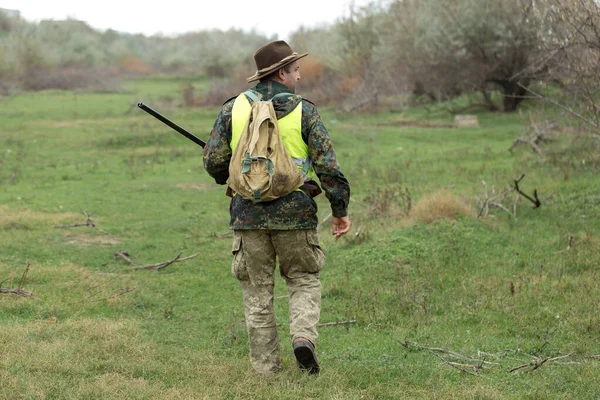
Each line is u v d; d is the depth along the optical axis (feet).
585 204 56.08
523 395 24.56
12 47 278.87
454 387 24.93
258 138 23.71
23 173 89.81
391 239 47.78
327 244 49.44
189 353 28.37
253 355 25.38
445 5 153.69
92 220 60.29
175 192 76.54
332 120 146.92
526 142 92.43
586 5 55.21
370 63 188.75
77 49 369.09
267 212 24.17
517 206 57.36
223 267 45.39
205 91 217.56
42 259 46.47
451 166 86.63
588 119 63.41
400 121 144.87
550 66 69.77
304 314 24.54
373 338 31.37
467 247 46.55
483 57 144.46
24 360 25.58
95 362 26.13
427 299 36.81
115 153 109.81
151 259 47.91
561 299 36.52
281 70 25.32
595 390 24.84
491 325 33.37
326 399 23.24
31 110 172.45
